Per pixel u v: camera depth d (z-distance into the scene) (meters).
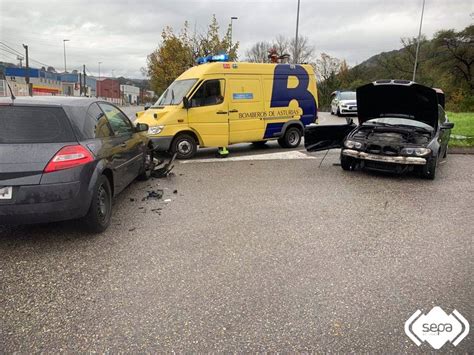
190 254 4.11
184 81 10.26
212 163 9.49
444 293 3.34
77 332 2.83
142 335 2.79
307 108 11.91
